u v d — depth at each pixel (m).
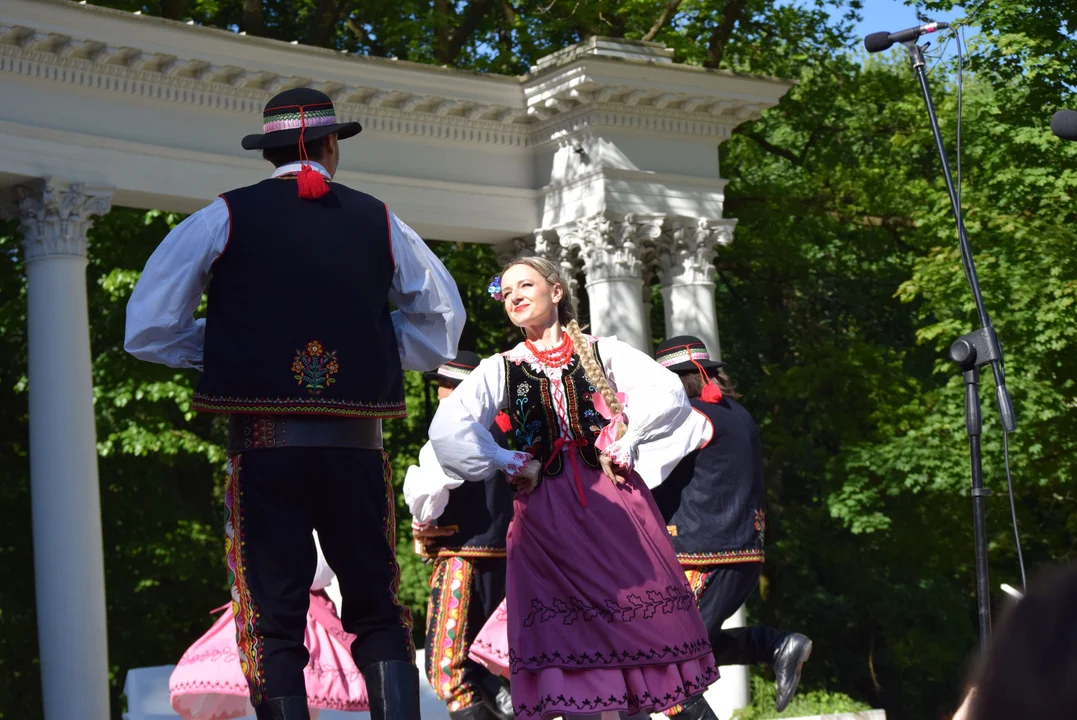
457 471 4.31
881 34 6.83
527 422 4.38
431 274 3.90
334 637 6.16
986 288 18.52
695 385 6.31
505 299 4.53
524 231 14.36
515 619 4.29
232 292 3.58
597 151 13.74
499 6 21.77
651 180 14.02
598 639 4.14
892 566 26.89
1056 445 20.06
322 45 20.38
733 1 19.88
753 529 6.13
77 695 10.97
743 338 26.97
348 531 3.64
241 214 3.61
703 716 5.59
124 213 17.50
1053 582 0.80
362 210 3.78
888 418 22.48
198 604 22.22
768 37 22.55
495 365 4.46
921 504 23.98
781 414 25.62
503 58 20.66
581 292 18.20
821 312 29.31
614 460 4.23
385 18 20.31
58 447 11.09
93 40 11.12
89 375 11.34
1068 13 17.84
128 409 17.78
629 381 4.37
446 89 13.48
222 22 21.80
